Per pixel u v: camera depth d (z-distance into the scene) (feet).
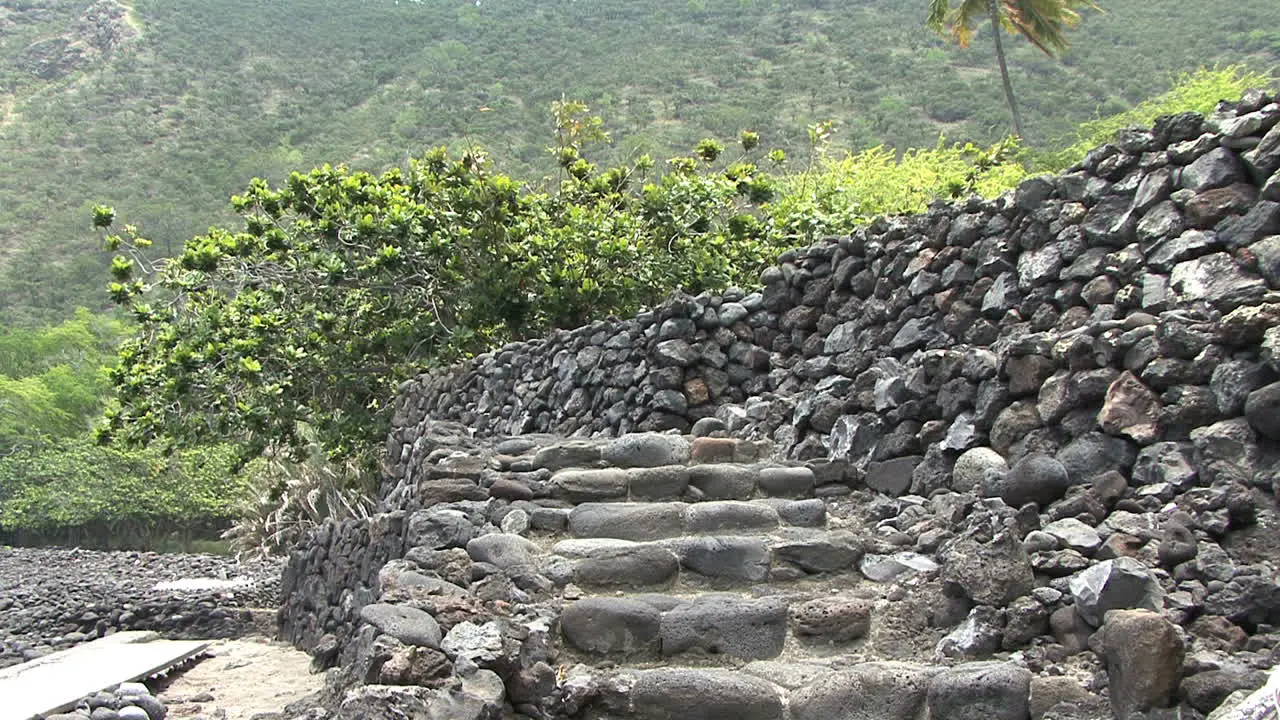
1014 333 16.67
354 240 40.63
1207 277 13.83
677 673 12.14
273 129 233.35
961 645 12.01
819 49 232.53
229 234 43.93
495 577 13.91
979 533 12.77
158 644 29.40
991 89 180.45
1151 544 12.02
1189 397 12.77
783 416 20.98
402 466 36.04
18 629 35.81
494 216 39.04
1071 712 10.32
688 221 38.14
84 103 254.06
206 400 42.68
